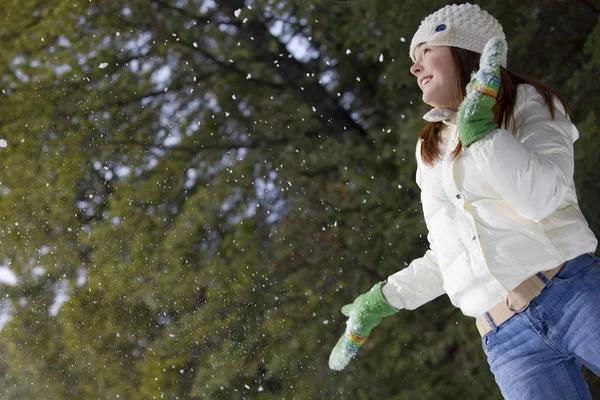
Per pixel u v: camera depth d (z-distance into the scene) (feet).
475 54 9.50
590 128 28.73
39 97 44.06
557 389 8.87
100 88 43.86
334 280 37.81
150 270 40.73
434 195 9.57
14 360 42.63
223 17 42.50
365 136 39.68
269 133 41.19
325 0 38.29
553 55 33.40
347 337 10.97
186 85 43.16
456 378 33.71
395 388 34.83
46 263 43.04
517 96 9.13
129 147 43.27
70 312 41.60
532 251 8.86
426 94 9.66
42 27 43.65
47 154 43.83
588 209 29.45
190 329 39.50
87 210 43.32
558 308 8.78
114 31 43.73
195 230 40.32
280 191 39.91
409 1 34.22
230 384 38.06
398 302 10.71
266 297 38.68
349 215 38.29
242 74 42.29
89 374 41.27
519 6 33.40
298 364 37.06
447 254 9.50
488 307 9.21
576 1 33.32
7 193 43.73
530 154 8.45
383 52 38.75
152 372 39.86
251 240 39.58
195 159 42.11
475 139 8.57
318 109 40.65
